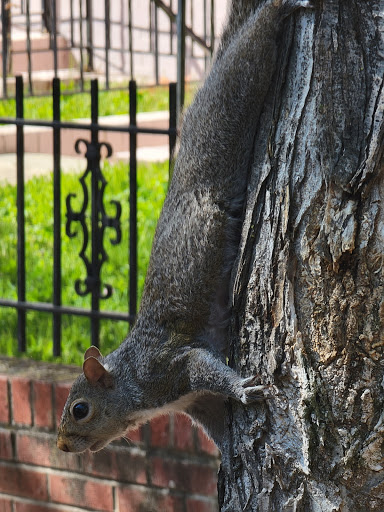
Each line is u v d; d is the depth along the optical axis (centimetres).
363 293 260
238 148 327
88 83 1234
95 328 534
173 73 1309
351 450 266
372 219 257
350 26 263
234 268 299
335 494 270
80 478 504
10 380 516
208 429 367
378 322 260
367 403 263
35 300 653
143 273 673
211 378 310
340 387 265
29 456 516
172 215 342
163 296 347
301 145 270
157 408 365
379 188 257
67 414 388
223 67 329
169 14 1149
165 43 1310
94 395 382
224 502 297
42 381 508
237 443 291
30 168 977
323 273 265
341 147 263
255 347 282
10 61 1249
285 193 272
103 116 1062
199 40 1084
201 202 332
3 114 1057
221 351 338
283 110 278
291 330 271
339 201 262
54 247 537
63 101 1128
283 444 277
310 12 272
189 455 475
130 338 375
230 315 305
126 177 871
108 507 498
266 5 306
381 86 259
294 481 276
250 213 286
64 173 930
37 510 519
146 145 1038
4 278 688
